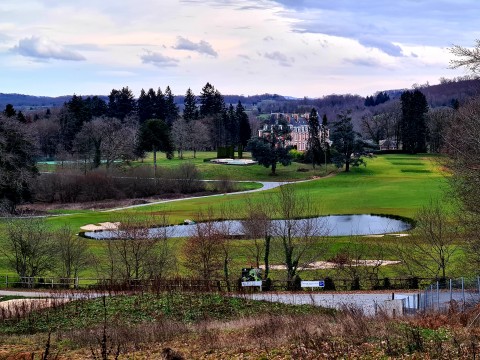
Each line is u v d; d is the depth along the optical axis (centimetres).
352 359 1761
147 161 17338
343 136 15038
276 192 11331
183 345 2227
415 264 4753
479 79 3531
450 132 3722
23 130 9719
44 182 11194
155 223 6600
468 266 4250
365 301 3500
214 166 15938
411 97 18038
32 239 4991
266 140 15562
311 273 4769
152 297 3506
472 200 3484
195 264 4803
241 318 2875
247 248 5400
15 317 3122
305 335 2058
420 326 2177
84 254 5259
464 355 1675
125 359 2036
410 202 9288
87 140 14500
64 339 2547
